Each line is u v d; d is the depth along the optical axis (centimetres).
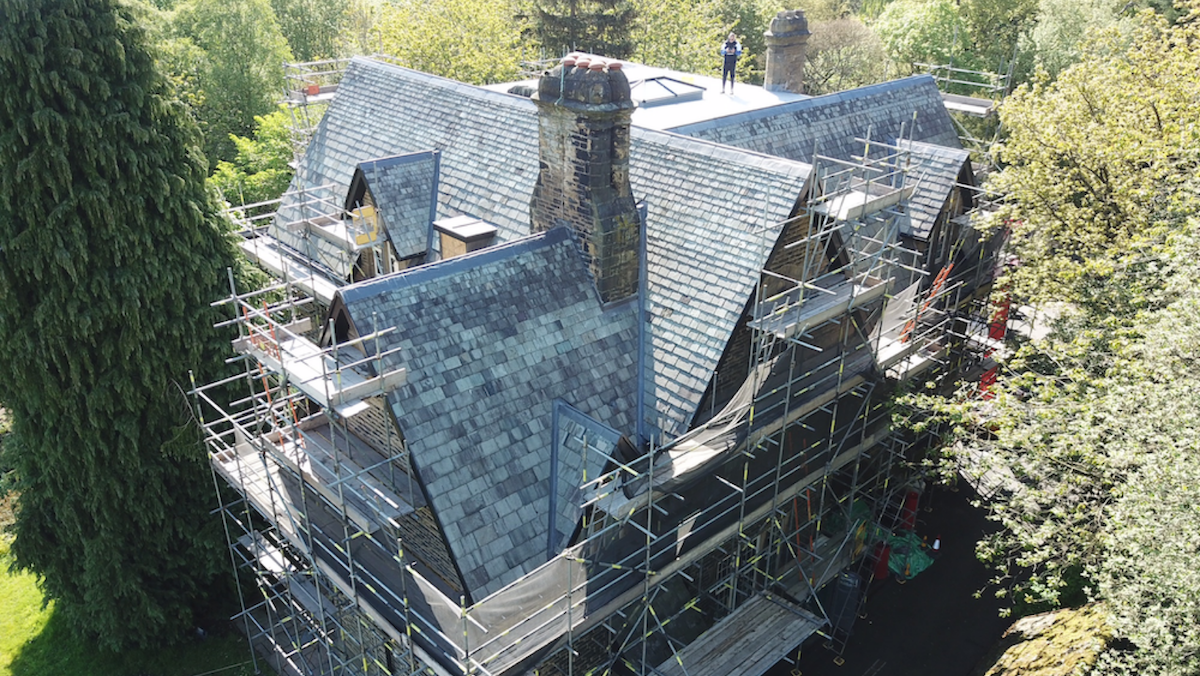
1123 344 1959
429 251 2277
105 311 2025
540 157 1902
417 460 1524
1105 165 2506
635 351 1869
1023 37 5831
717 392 1823
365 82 2834
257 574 2252
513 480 1612
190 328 2167
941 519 2794
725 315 1786
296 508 1902
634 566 1706
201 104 5209
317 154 2798
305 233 2372
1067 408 1959
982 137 4419
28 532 2278
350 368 1592
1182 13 5419
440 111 2525
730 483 1853
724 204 1900
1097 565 1931
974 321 2825
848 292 1941
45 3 1906
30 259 1956
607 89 1741
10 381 2103
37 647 2416
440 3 5534
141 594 2244
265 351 1700
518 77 5428
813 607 2292
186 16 5512
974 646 2305
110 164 1981
